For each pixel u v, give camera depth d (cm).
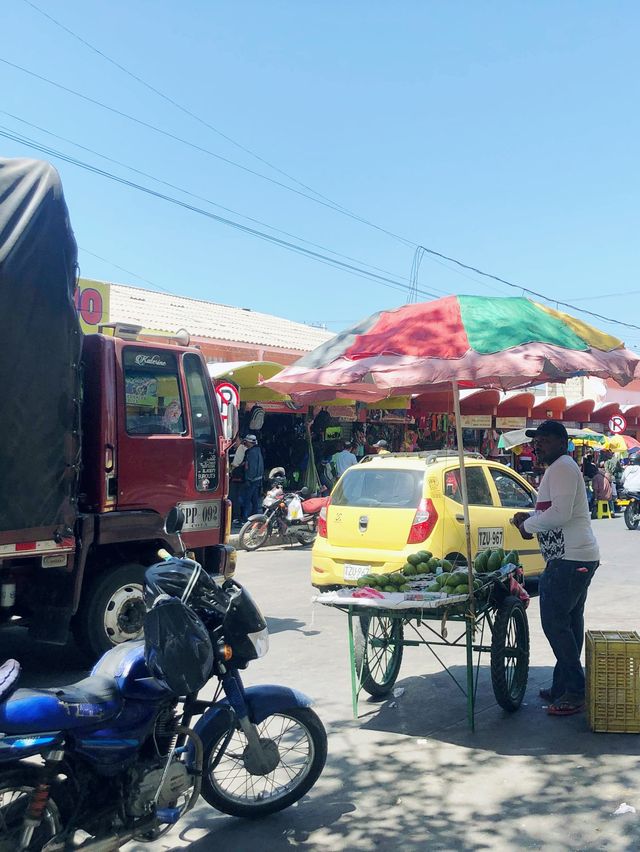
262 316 2455
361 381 539
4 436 597
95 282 1575
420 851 403
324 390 714
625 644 559
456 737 555
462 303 547
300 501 1582
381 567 889
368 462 958
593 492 2306
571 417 2861
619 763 507
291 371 568
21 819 345
